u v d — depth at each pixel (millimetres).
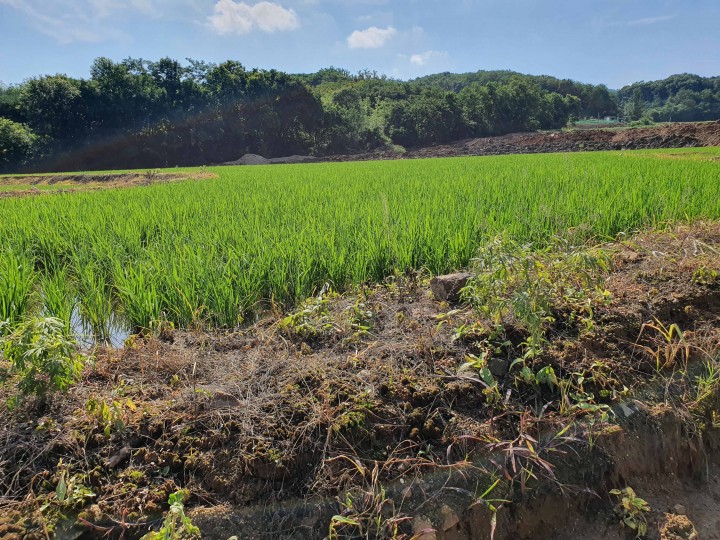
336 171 22500
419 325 4418
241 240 6953
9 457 2900
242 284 5598
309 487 2842
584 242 7055
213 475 2863
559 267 4828
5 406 3227
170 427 3123
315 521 2713
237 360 4027
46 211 10477
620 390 3672
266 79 52281
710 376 3861
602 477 3178
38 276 6633
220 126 48875
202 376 3795
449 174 17125
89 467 2873
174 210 9922
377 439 3133
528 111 63844
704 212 8117
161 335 4805
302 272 6004
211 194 13016
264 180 17703
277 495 2812
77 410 3260
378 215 8156
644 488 3285
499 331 3982
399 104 60844
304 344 4207
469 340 4020
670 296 4723
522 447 3090
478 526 2822
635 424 3451
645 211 8195
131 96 46594
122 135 46188
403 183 13953
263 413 3207
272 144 52750
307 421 3145
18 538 2500
